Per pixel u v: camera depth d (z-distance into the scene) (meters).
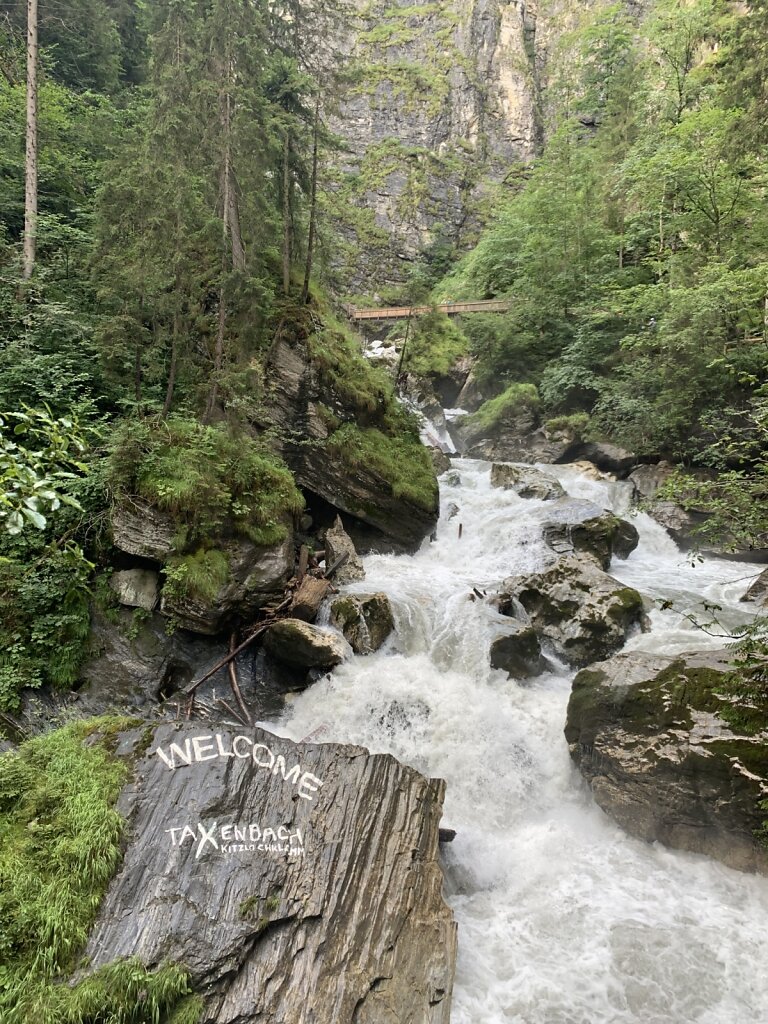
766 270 15.09
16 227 16.86
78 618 9.43
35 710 8.52
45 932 4.70
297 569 11.69
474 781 8.20
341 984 4.92
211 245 13.38
